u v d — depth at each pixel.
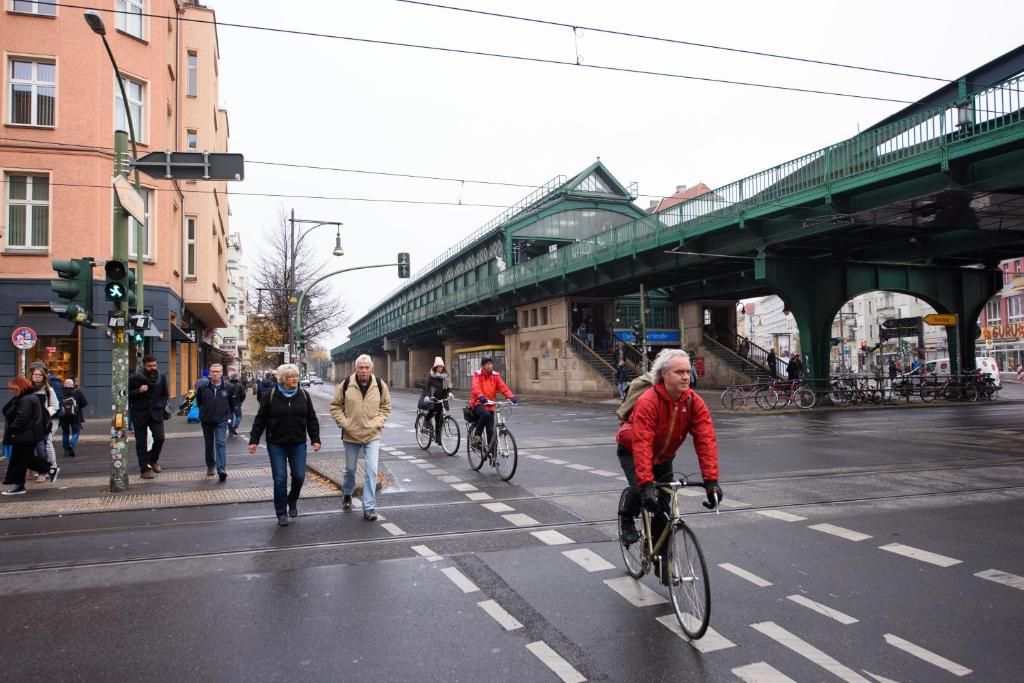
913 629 4.13
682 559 4.18
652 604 4.62
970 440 14.25
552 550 5.99
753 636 4.05
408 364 77.62
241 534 6.67
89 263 9.30
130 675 3.64
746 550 5.88
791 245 24.48
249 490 8.92
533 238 45.78
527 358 43.97
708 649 3.88
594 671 3.62
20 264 20.47
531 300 42.03
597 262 32.94
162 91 23.33
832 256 26.09
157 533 6.74
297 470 7.15
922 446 13.27
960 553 5.73
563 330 39.53
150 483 9.61
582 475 10.14
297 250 35.78
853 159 18.92
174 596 4.89
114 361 9.02
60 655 3.90
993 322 57.53
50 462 9.90
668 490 4.35
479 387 10.36
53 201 20.61
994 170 16.17
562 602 4.68
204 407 9.87
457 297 49.94
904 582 5.01
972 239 23.17
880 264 27.92
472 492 8.80
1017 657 3.73
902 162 17.20
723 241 26.31
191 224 28.89
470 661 3.76
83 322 9.19
